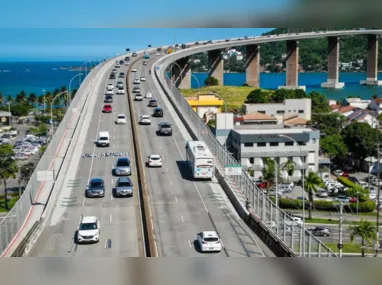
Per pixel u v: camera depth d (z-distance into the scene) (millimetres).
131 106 66188
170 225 28141
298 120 83500
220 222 28719
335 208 51031
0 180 62938
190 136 51844
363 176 67500
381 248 36688
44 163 36219
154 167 40500
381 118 94438
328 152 71625
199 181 36812
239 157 61406
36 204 30469
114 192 34344
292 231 20750
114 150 45969
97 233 25516
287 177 59969
